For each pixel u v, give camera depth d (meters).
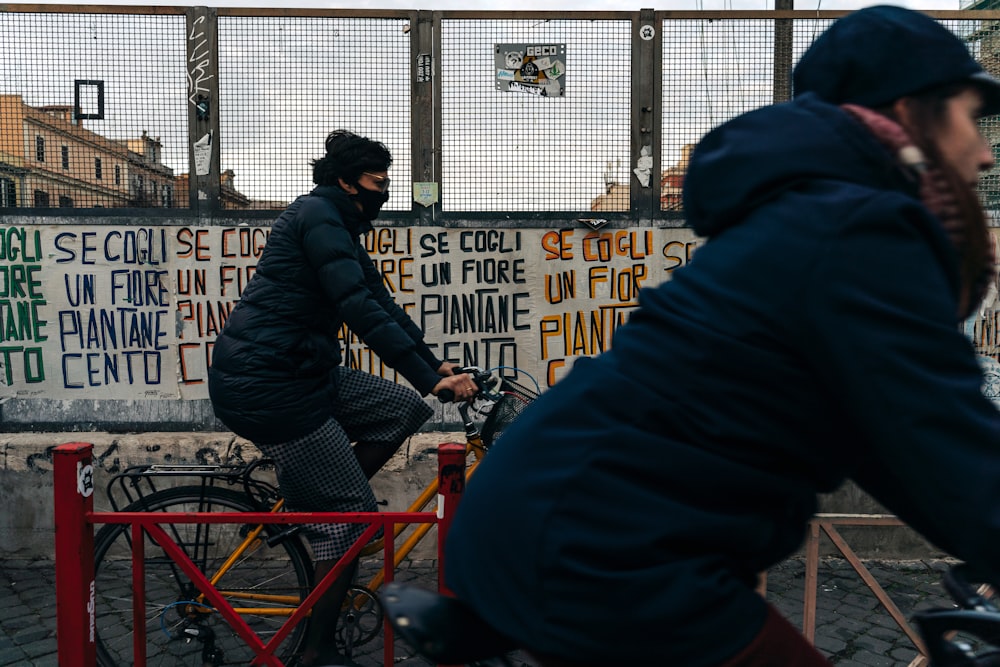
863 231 0.81
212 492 2.74
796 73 1.05
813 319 0.81
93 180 4.08
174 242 4.11
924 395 0.76
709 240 0.99
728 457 0.88
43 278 4.09
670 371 0.90
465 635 1.02
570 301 4.19
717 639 0.86
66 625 2.01
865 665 2.96
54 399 4.11
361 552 2.62
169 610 2.85
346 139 2.54
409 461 4.03
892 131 0.90
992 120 3.80
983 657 0.99
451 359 4.18
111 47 4.03
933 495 0.76
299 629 2.64
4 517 3.98
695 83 4.09
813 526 2.27
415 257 4.16
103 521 2.05
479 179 4.14
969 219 0.90
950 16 3.92
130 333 4.12
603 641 0.87
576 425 0.94
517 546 0.93
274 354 2.43
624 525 0.88
